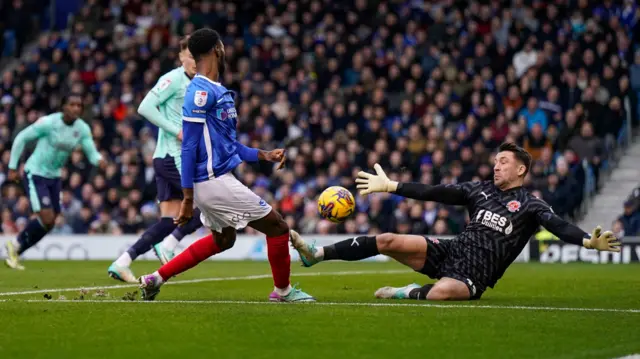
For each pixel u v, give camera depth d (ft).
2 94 107.24
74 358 23.26
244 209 33.99
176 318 29.68
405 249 37.45
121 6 117.29
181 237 49.08
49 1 122.11
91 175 92.94
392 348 24.88
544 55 98.07
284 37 110.73
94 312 31.24
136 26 114.11
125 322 28.81
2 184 95.81
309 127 96.07
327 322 29.09
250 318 29.73
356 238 37.50
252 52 106.11
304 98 98.68
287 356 23.66
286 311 31.68
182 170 33.24
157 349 24.43
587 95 94.63
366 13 109.81
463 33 105.60
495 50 101.50
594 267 71.05
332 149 92.07
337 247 37.27
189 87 33.35
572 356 23.94
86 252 83.76
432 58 103.81
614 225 83.15
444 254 37.86
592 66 98.63
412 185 37.78
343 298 38.60
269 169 91.91
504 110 96.27
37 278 53.06
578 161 90.07
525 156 37.81
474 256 37.19
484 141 90.17
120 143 97.04
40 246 84.43
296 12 111.86
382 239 37.35
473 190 38.32
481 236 37.37
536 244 82.53
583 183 88.74
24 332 26.96
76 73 106.01
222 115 33.47
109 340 25.70
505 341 26.14
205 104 32.96
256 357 23.48
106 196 90.68
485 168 86.79
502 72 100.63
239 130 96.78
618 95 96.27
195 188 33.71
